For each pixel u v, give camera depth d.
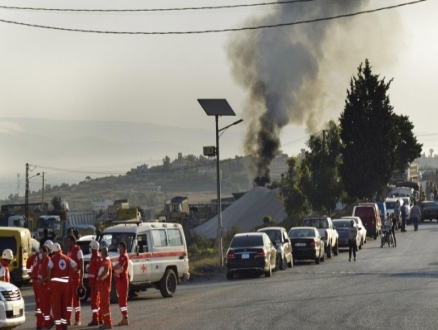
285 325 19.91
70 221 102.75
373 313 21.97
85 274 29.05
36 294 21.83
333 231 51.53
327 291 28.89
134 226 29.22
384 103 86.44
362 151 85.50
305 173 78.44
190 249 63.59
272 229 43.16
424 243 57.78
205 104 45.62
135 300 28.83
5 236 34.84
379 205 74.25
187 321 21.34
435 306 23.52
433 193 118.69
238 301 26.38
